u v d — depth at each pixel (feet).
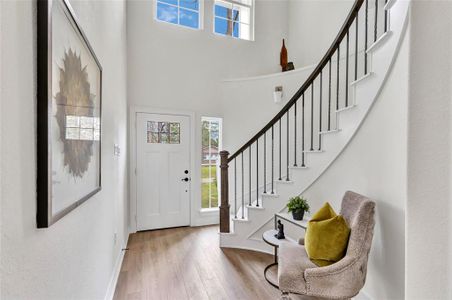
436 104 1.55
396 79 5.34
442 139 1.50
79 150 3.79
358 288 5.26
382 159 5.79
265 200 9.82
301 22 14.96
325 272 5.32
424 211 1.62
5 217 1.98
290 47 15.83
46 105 2.54
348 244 5.59
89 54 4.36
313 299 6.69
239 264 8.79
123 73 10.53
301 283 5.43
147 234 11.93
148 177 12.53
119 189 8.91
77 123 3.70
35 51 2.48
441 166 1.51
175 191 13.07
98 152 5.14
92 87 4.61
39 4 2.52
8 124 2.02
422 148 1.65
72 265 3.68
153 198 12.63
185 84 13.33
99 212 5.56
